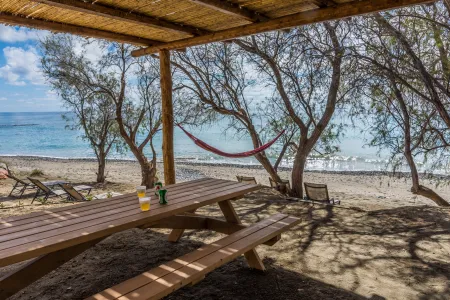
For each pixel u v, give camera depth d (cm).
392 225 389
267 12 303
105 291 155
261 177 1531
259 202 529
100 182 1149
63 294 224
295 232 363
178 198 257
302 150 731
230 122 848
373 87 549
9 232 180
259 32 326
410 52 470
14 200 726
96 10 280
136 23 322
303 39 603
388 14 466
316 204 513
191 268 182
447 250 306
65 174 1420
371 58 506
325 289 232
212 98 779
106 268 264
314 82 659
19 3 272
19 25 306
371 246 318
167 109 454
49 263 193
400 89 561
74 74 912
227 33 348
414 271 263
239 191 286
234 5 282
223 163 1995
